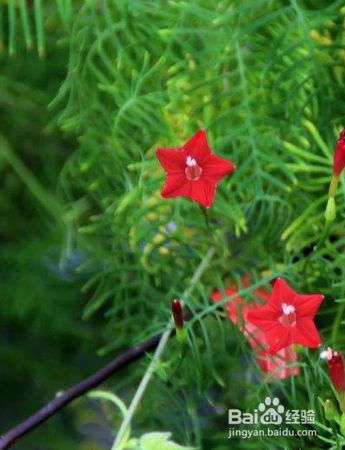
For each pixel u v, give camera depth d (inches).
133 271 25.1
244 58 23.8
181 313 21.5
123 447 22.0
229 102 23.8
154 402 24.3
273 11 23.7
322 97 23.5
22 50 28.2
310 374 22.5
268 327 20.7
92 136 24.4
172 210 23.9
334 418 21.0
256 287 23.1
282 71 23.3
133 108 23.6
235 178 23.3
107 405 25.3
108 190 24.6
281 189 23.8
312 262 23.0
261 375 23.4
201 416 25.7
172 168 21.1
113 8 24.1
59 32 27.3
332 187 21.5
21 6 23.9
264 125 23.6
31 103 28.9
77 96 24.4
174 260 24.0
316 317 23.7
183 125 24.0
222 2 23.7
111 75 24.4
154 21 23.9
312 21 23.3
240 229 23.8
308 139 23.6
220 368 24.4
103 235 26.1
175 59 23.6
